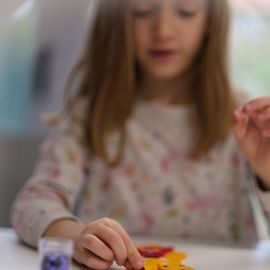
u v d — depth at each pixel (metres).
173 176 0.82
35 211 0.62
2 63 1.12
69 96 0.90
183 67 0.84
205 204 0.82
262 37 1.09
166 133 0.84
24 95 1.16
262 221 0.84
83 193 0.83
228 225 0.82
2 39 1.07
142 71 0.88
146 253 0.54
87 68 0.90
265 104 0.69
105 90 0.85
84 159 0.82
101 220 0.53
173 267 0.50
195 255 0.58
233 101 0.86
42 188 0.72
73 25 1.09
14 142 1.11
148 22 0.81
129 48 0.83
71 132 0.83
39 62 1.15
